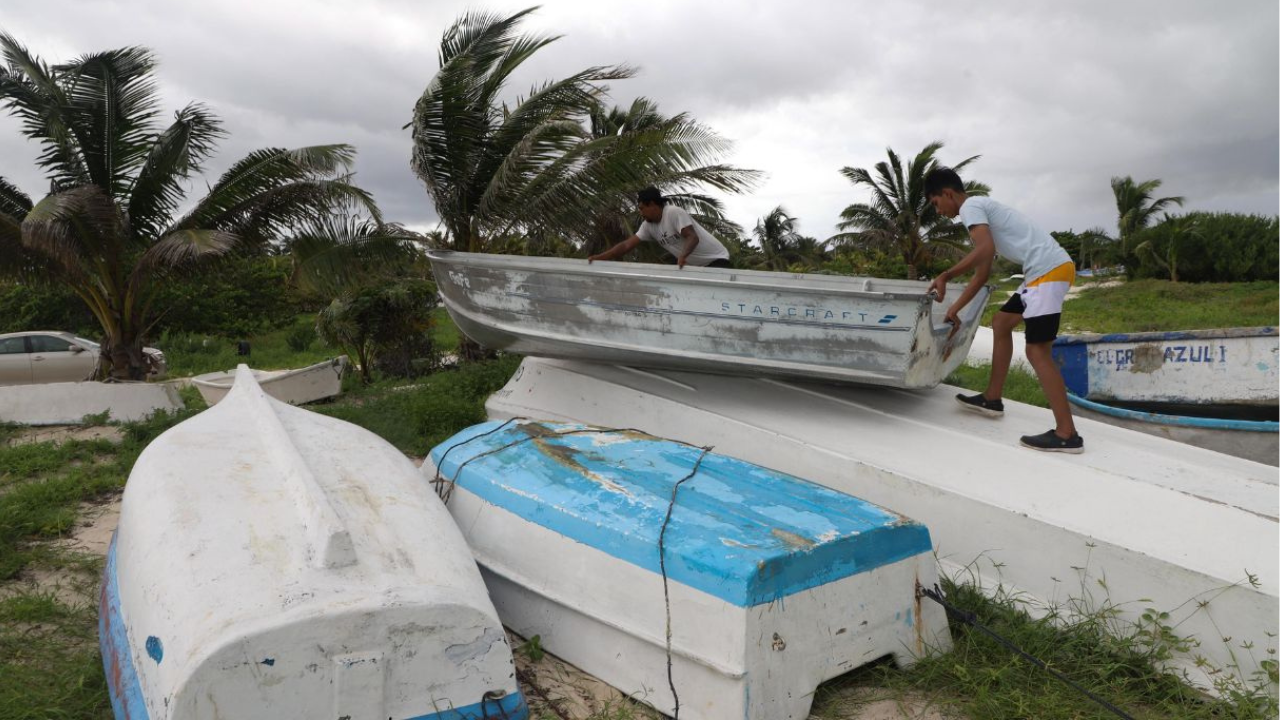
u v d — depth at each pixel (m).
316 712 2.74
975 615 3.89
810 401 5.77
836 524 3.59
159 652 2.81
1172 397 8.21
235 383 5.32
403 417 8.52
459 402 8.69
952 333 5.39
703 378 6.28
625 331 6.14
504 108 11.99
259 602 2.78
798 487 4.13
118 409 9.13
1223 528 3.87
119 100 10.47
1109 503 4.19
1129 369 8.48
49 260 10.35
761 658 3.13
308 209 10.88
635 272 5.89
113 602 3.56
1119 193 42.59
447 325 29.72
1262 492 4.27
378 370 15.21
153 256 10.20
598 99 11.64
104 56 10.19
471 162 11.48
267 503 3.45
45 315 23.73
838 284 6.79
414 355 15.38
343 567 2.99
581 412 6.52
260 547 3.10
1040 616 4.07
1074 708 3.35
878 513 3.79
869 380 5.34
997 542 4.30
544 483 4.18
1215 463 4.97
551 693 3.53
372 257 11.52
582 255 15.59
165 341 24.88
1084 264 50.62
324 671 2.74
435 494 4.12
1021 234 4.81
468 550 3.64
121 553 3.65
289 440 4.07
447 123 10.95
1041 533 4.14
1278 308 23.92
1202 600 3.66
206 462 3.90
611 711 3.42
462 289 7.10
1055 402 4.73
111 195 10.70
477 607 3.02
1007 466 4.65
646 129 10.24
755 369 5.74
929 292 4.96
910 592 3.69
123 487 6.50
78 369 15.28
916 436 5.12
